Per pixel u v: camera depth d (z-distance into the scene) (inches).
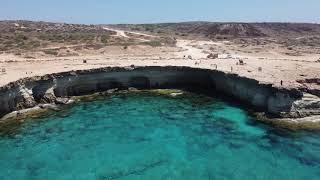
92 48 3353.8
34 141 1567.4
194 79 2362.2
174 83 2373.3
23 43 3513.8
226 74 2126.0
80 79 2197.3
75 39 3909.9
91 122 1785.2
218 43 4517.7
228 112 1907.0
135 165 1373.0
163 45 3848.4
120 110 1957.4
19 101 1892.2
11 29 4960.6
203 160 1412.4
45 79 2016.5
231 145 1534.2
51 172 1322.6
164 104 2055.9
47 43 3548.2
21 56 2851.9
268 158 1423.5
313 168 1349.7
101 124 1763.0
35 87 1993.1
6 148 1501.0
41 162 1395.2
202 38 5487.2
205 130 1688.0
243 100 2034.9
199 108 1982.0
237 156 1441.9
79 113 1907.0
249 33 6230.3
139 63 2453.2
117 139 1595.7
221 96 2176.4
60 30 5718.5
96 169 1343.5
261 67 2314.2
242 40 5088.6
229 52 3444.9
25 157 1432.1
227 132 1659.7
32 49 3208.7
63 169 1343.5
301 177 1290.6
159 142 1568.7
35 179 1277.1
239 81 2044.8
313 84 1932.8
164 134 1649.9
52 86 2053.4
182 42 4490.7
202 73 2311.8
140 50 3400.6
